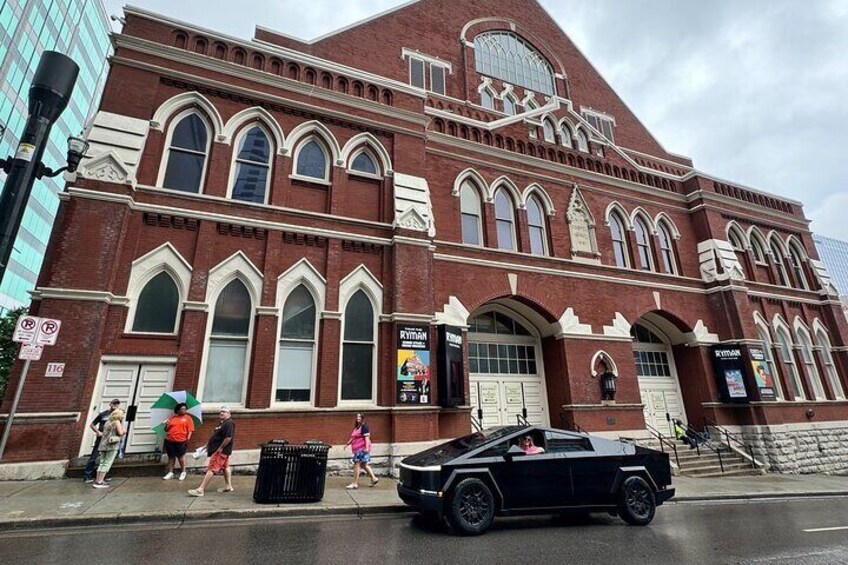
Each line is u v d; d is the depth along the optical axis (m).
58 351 10.24
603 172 21.20
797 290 23.73
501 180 18.47
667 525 8.69
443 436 13.93
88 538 6.59
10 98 46.06
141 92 12.88
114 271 11.28
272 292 12.84
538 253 18.47
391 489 10.53
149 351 11.29
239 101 14.16
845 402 22.19
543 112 20.81
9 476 9.34
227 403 11.83
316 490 8.88
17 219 8.67
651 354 20.88
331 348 13.02
